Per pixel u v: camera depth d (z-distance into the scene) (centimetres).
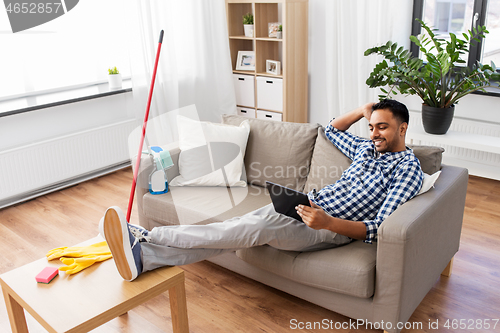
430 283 193
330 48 388
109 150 368
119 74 373
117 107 375
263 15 412
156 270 175
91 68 386
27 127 321
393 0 352
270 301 213
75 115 348
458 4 354
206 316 203
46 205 322
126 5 348
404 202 181
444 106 316
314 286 185
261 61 424
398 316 170
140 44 361
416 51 382
